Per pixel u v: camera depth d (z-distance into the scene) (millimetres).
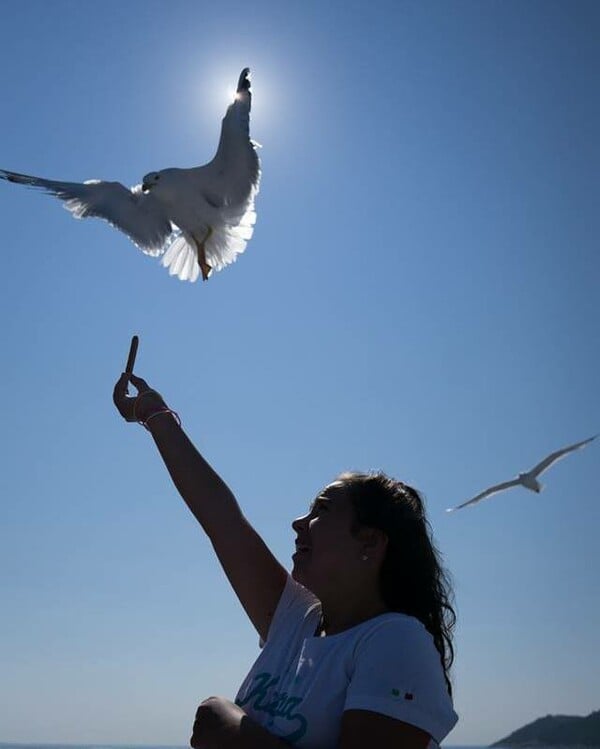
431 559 3561
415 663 3047
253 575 3932
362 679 3041
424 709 2990
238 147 7375
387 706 2963
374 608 3461
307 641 3365
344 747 2947
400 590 3473
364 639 3178
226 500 4062
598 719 132000
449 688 3625
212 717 3201
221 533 3980
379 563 3482
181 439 4199
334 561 3467
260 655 3670
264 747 3066
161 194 7547
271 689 3455
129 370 4430
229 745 3111
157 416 4258
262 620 3920
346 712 3014
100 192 7727
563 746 130750
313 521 3553
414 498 3695
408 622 3172
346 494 3557
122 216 7727
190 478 4105
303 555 3598
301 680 3270
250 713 3393
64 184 7695
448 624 3654
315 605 3768
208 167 7500
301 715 3172
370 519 3479
